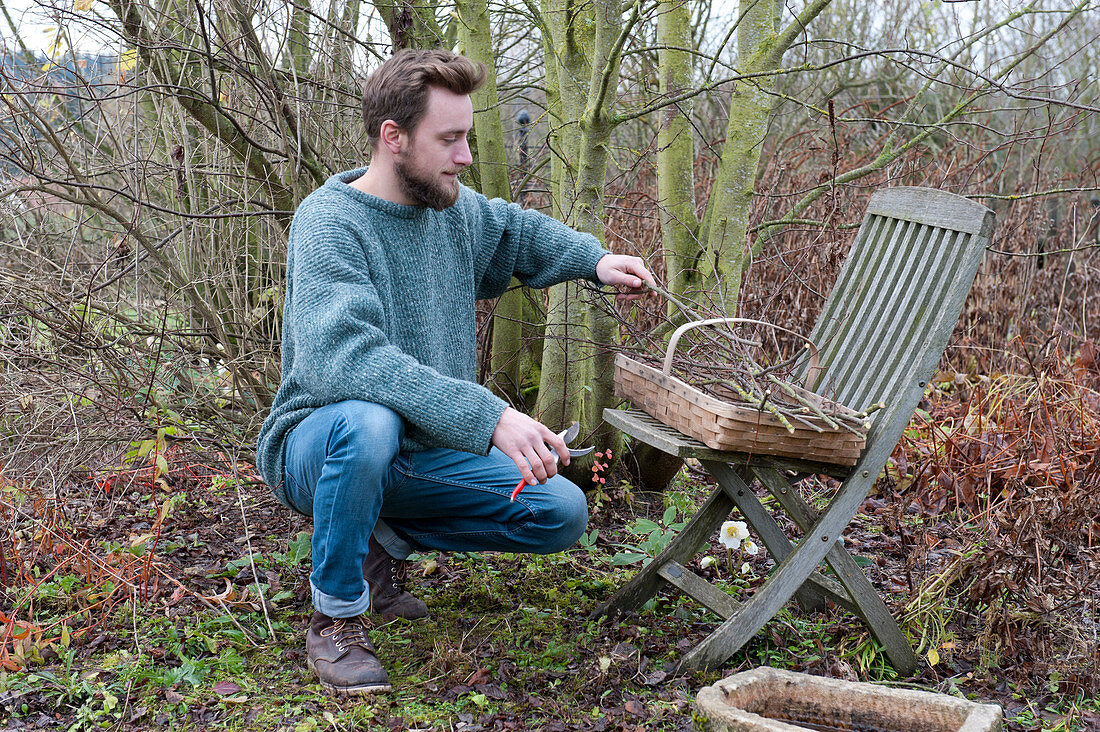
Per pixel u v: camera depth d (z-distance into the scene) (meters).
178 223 3.50
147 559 2.54
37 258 3.36
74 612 2.53
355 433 2.05
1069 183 6.38
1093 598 2.59
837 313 2.55
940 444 3.64
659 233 4.88
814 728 1.92
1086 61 7.35
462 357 2.45
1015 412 3.68
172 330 3.24
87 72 3.28
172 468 3.40
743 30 3.36
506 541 2.38
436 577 2.85
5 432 3.08
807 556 2.22
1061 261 5.53
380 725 2.03
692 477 3.98
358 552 2.13
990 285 5.33
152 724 2.02
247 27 2.98
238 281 3.50
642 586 2.54
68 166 2.95
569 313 3.38
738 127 3.36
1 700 2.06
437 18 3.90
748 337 3.62
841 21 8.23
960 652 2.41
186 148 3.18
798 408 2.10
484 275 2.64
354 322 2.05
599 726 2.01
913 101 3.54
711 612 2.61
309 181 3.40
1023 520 2.54
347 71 3.38
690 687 2.19
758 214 5.04
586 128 3.01
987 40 7.06
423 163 2.18
